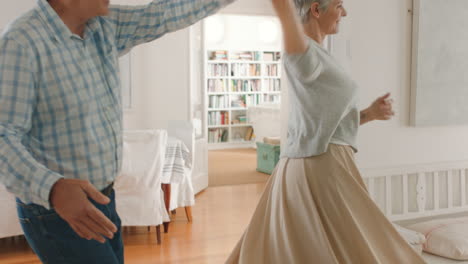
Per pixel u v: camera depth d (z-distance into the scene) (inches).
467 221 120.3
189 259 138.1
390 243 74.2
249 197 218.1
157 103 217.5
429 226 118.1
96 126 48.8
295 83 74.1
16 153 39.7
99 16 52.1
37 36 44.1
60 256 49.5
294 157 76.2
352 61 122.6
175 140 166.6
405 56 128.4
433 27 127.4
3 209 139.9
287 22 62.1
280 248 76.2
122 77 207.0
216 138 388.8
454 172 137.2
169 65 217.6
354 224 71.7
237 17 387.2
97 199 38.4
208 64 384.2
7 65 42.3
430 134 133.2
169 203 162.6
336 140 74.9
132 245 151.2
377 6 124.7
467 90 132.3
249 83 399.2
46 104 45.5
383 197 129.0
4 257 139.6
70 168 47.3
